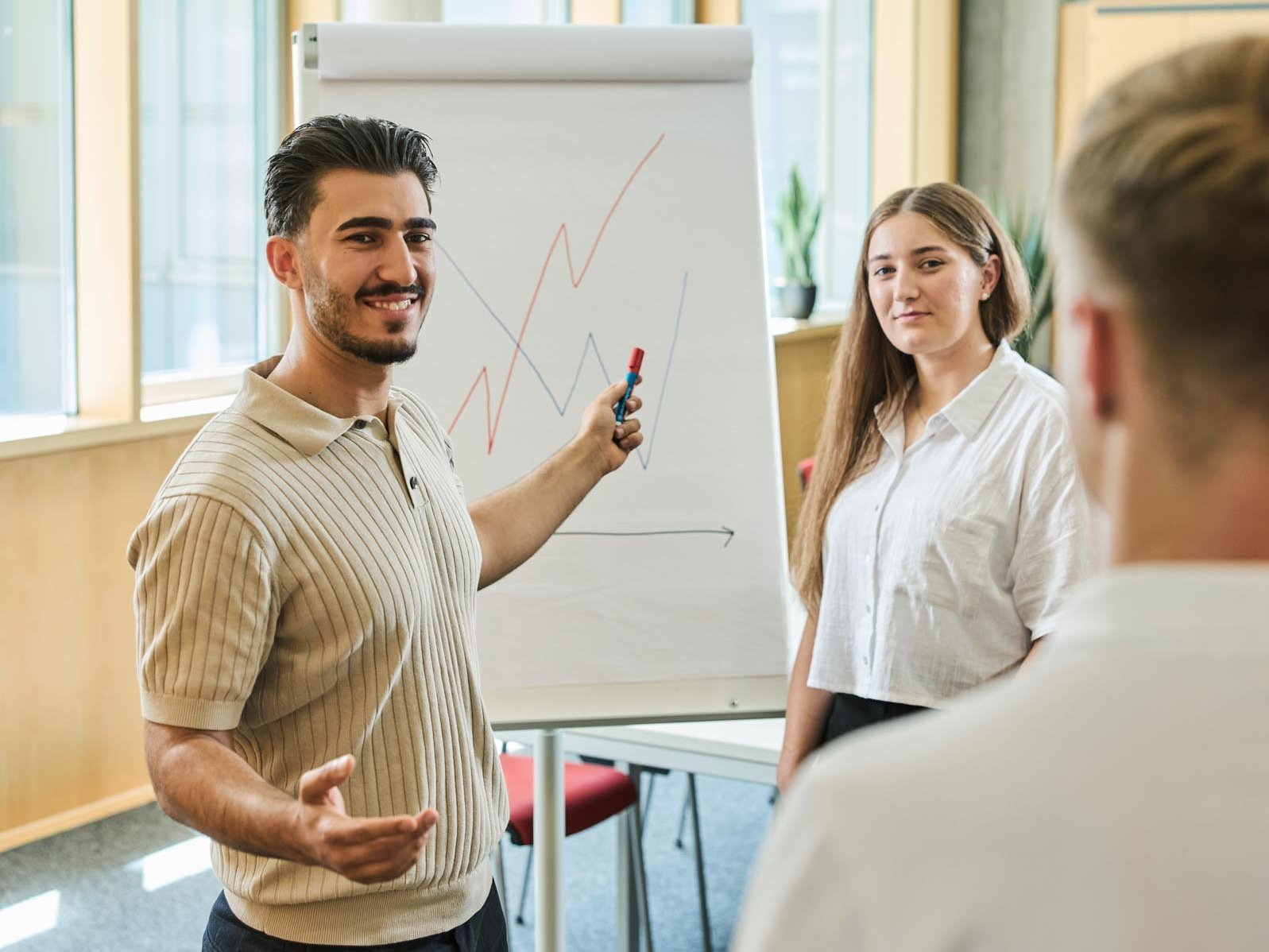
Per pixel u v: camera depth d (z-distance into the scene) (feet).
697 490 7.30
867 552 6.53
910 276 6.33
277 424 4.73
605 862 11.76
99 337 12.22
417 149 5.04
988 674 6.20
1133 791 1.66
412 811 4.87
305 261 4.84
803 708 7.00
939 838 1.73
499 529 5.93
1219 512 1.75
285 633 4.67
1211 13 21.71
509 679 7.04
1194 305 1.70
